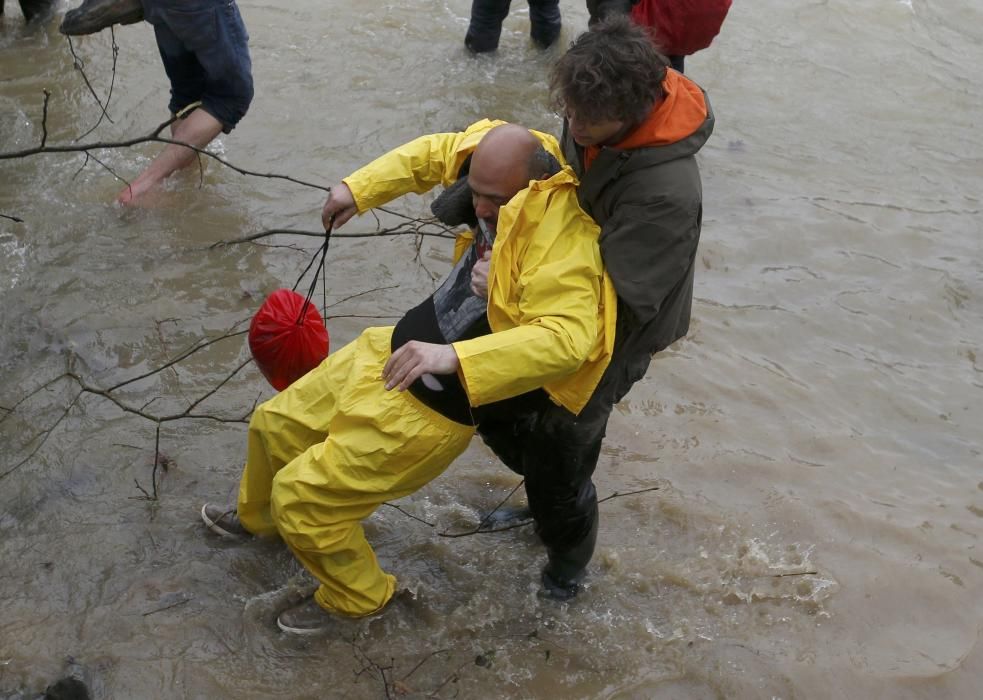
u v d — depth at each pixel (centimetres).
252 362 467
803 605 385
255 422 347
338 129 639
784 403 479
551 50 746
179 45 543
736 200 618
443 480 426
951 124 718
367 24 756
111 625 351
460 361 276
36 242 522
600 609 377
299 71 692
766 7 837
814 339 521
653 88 271
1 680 330
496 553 395
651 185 278
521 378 279
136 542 381
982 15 853
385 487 323
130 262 518
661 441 452
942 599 390
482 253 309
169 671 339
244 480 366
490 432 340
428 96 682
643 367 321
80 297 492
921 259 584
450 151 339
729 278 557
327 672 346
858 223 606
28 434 420
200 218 552
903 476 447
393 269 535
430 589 379
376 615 364
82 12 540
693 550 404
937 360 516
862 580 395
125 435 424
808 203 621
